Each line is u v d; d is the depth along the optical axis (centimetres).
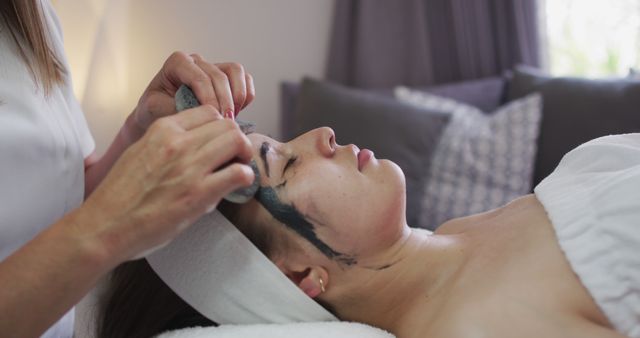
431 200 211
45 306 64
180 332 92
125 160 65
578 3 269
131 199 63
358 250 94
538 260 85
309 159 98
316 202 94
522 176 207
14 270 63
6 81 85
